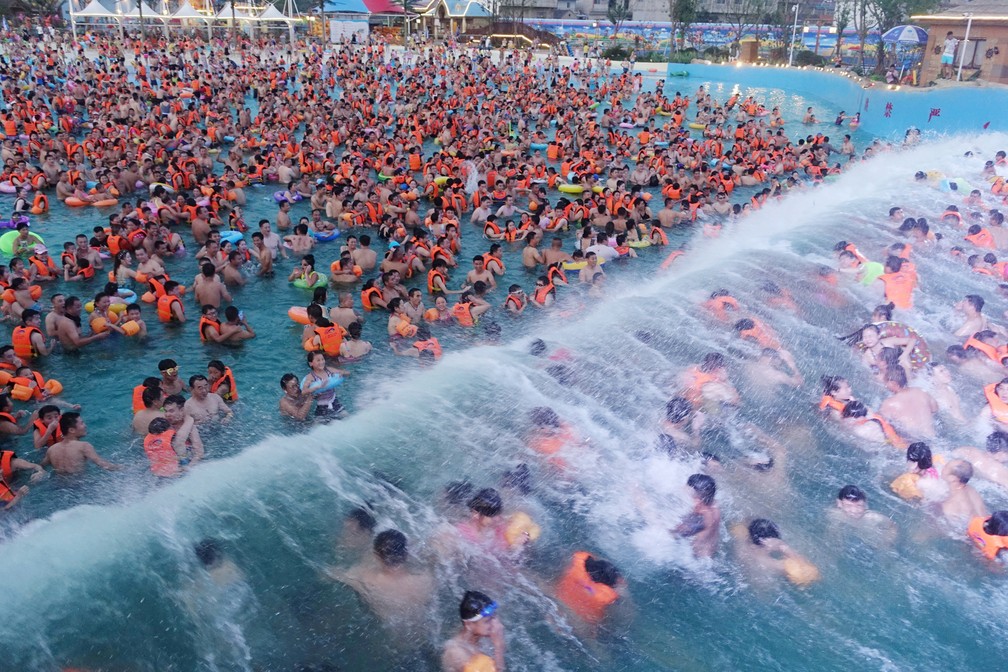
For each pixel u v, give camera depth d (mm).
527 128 30312
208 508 7348
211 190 18359
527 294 13820
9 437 8766
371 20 79375
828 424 9195
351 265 14086
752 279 14078
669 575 6746
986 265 15195
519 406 9461
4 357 9648
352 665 5684
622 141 27703
